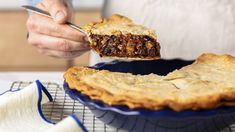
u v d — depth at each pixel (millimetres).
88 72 519
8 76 667
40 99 526
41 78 662
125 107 432
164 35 832
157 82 498
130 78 511
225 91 448
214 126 459
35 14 705
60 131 436
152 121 437
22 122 498
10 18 1289
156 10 827
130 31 616
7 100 514
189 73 524
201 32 824
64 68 1274
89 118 527
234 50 821
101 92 450
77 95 467
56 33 665
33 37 695
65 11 657
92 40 616
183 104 418
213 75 514
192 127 448
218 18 820
